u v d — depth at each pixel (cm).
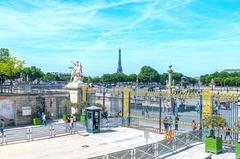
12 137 3303
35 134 3428
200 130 3158
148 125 4100
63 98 4756
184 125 3938
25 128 3853
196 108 5338
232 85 12194
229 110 4297
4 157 2620
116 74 14775
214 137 2812
